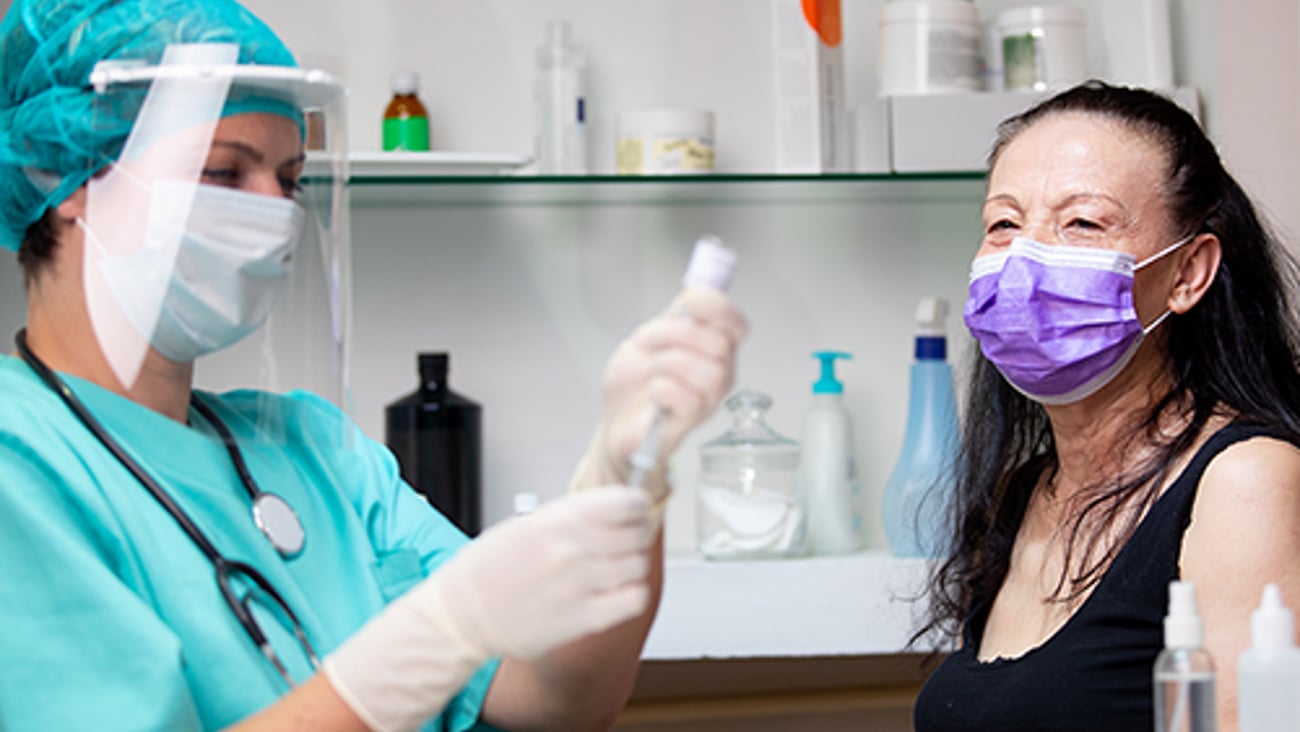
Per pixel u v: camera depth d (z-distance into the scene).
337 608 1.04
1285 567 1.09
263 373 1.05
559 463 2.05
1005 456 1.43
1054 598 1.25
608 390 0.76
